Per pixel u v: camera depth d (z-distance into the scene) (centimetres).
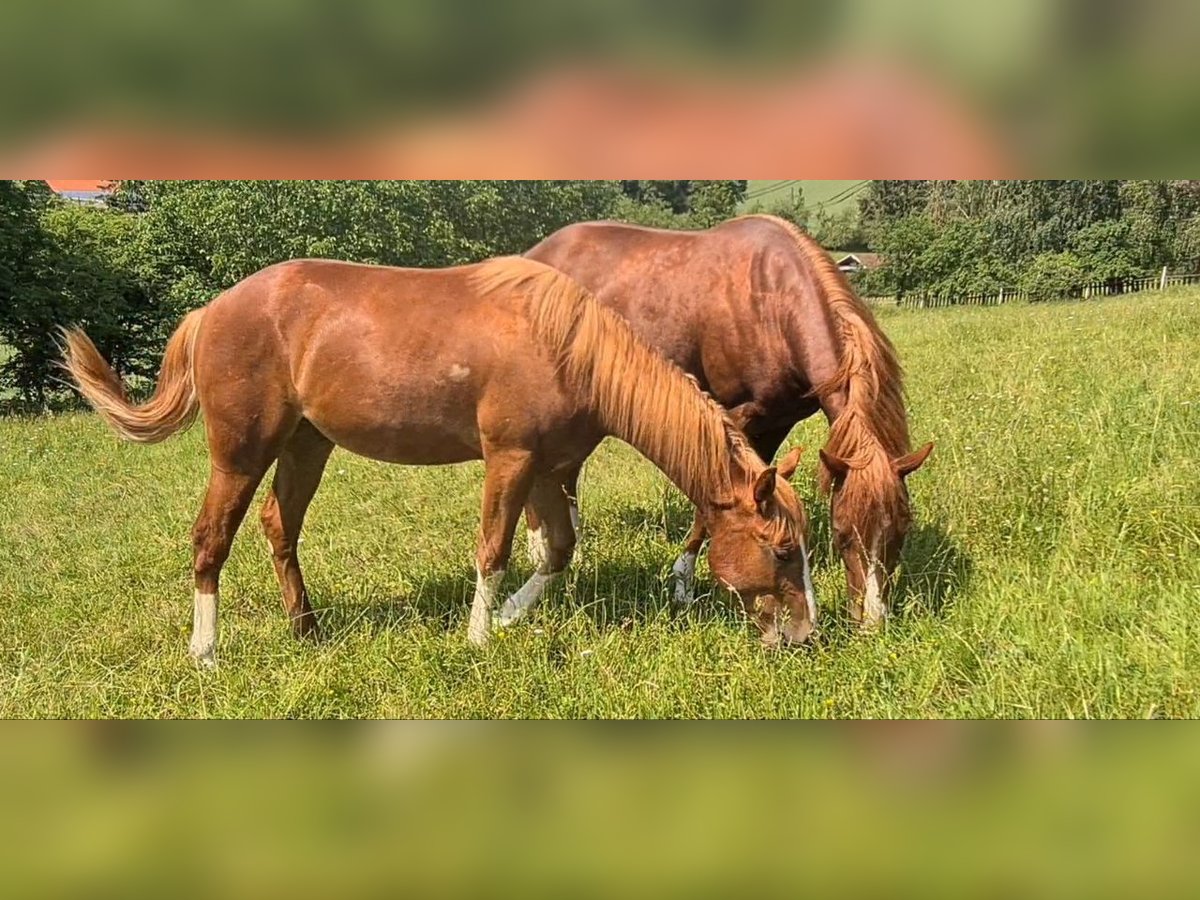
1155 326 998
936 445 554
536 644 381
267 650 415
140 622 455
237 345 405
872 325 418
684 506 582
